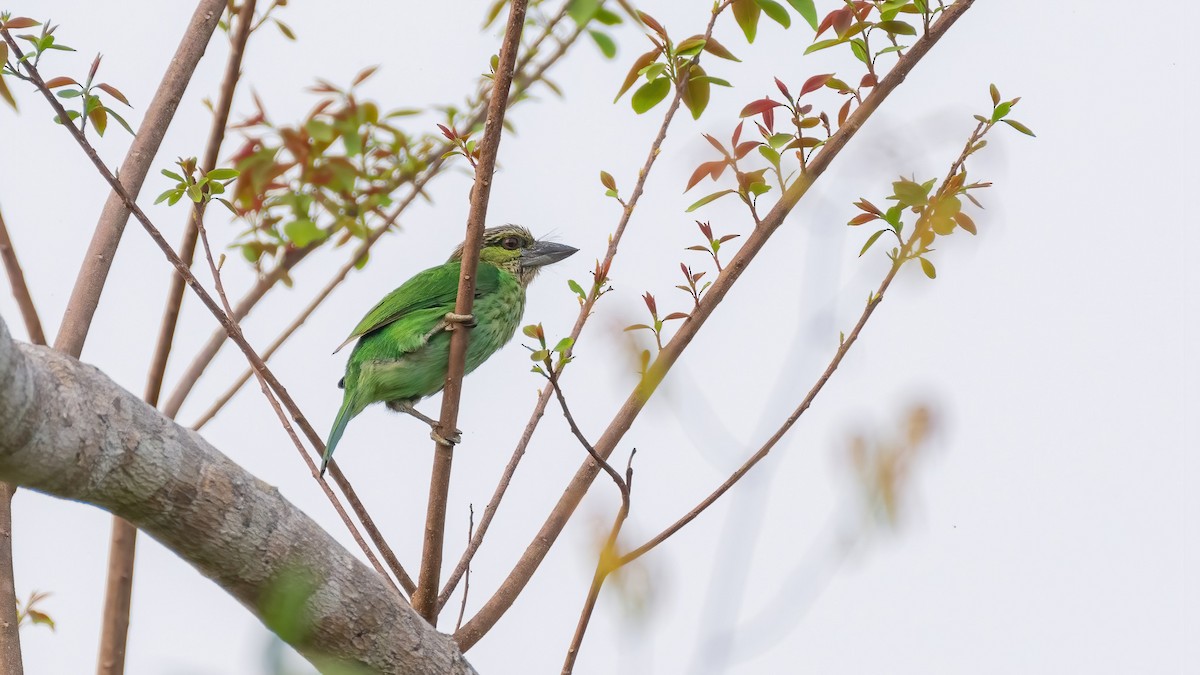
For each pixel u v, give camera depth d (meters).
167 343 12.04
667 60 10.11
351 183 13.38
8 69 9.22
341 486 10.14
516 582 9.77
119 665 11.41
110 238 10.48
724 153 9.73
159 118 10.80
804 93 9.75
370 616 8.44
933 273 9.12
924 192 9.06
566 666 8.86
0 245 10.91
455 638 9.56
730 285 9.58
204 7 11.05
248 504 7.84
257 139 13.42
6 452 6.90
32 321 10.87
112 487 7.36
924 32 9.72
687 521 8.72
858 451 7.07
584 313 9.89
